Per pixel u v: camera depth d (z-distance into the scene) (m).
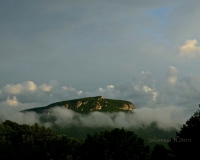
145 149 61.75
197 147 49.75
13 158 73.31
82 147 65.31
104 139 62.66
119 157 58.97
